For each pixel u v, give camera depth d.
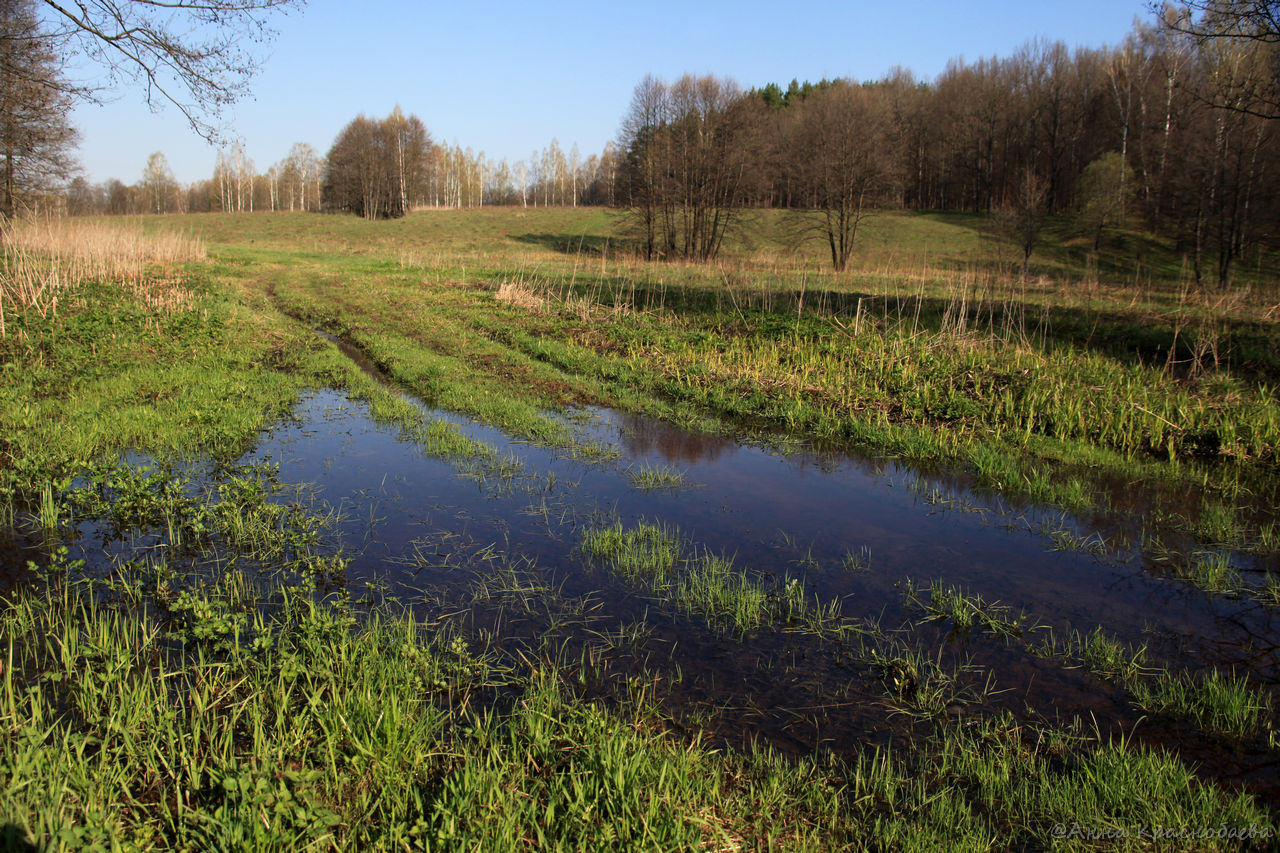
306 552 5.78
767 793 3.22
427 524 6.48
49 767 3.02
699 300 21.84
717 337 15.47
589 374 13.20
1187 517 6.98
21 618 4.52
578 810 2.95
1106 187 47.41
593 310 18.89
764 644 4.62
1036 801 3.29
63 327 12.98
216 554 5.72
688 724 3.78
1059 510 7.20
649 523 6.65
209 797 3.02
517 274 29.17
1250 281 33.47
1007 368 11.82
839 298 21.95
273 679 3.99
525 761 3.35
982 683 4.23
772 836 2.97
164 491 6.55
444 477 7.78
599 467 8.31
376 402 10.64
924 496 7.60
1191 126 35.94
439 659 4.27
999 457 8.52
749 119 45.12
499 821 2.84
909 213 67.56
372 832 2.91
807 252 50.88
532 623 4.80
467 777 3.03
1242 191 31.38
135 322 14.22
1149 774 3.35
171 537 5.82
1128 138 55.34
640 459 8.66
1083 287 26.33
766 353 13.85
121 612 4.78
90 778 3.07
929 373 11.83
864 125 40.69
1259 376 11.94
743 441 9.58
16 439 7.86
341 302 21.42
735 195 46.91
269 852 2.69
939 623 4.95
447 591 5.22
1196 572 5.77
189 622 4.55
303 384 11.91
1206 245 41.72
